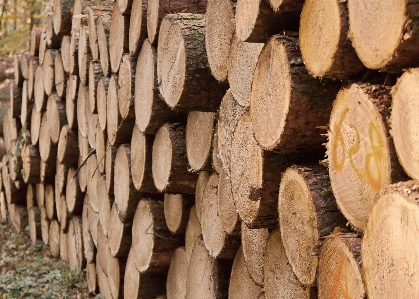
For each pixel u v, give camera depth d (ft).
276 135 6.88
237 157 8.24
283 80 6.70
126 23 13.73
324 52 5.91
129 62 13.17
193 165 10.41
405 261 4.50
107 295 16.75
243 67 8.05
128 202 13.82
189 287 11.09
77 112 18.97
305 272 6.73
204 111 9.89
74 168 20.07
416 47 4.80
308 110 6.59
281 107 6.75
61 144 20.11
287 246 7.07
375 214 4.82
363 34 5.25
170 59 10.40
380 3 4.99
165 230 12.78
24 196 26.55
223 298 10.05
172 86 10.24
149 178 12.62
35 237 24.53
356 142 5.50
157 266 12.99
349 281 5.61
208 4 9.11
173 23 10.21
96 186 17.26
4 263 20.84
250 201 7.91
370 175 5.32
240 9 7.51
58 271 19.93
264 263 8.10
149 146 12.51
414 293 4.42
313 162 7.20
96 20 16.58
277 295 7.80
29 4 33.55
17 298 17.33
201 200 10.62
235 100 8.54
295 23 7.11
